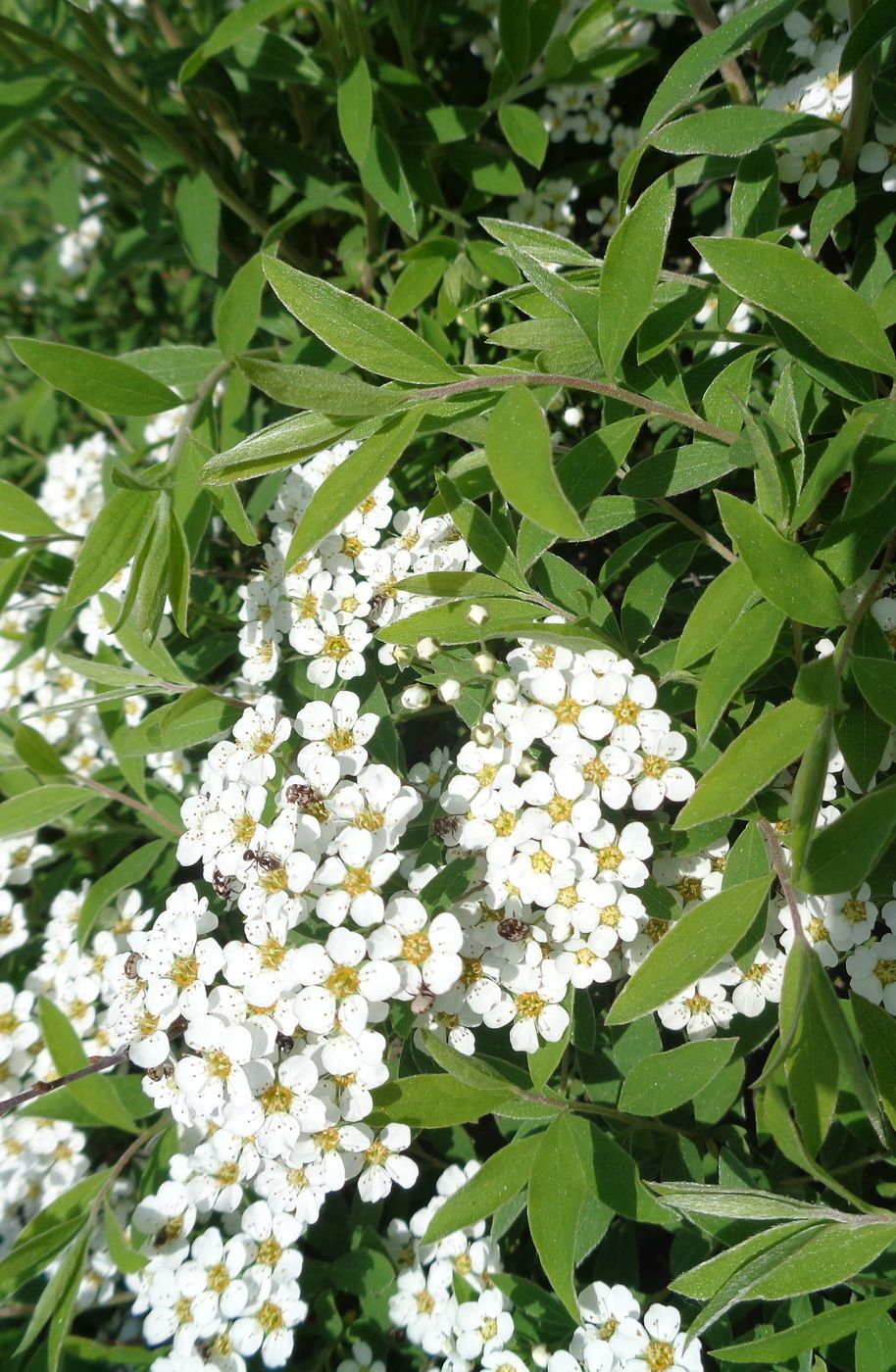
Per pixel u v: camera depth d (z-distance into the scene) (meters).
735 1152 0.14
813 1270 0.10
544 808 0.12
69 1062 0.14
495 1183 0.12
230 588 0.20
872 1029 0.11
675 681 0.13
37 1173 0.17
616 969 0.13
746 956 0.12
